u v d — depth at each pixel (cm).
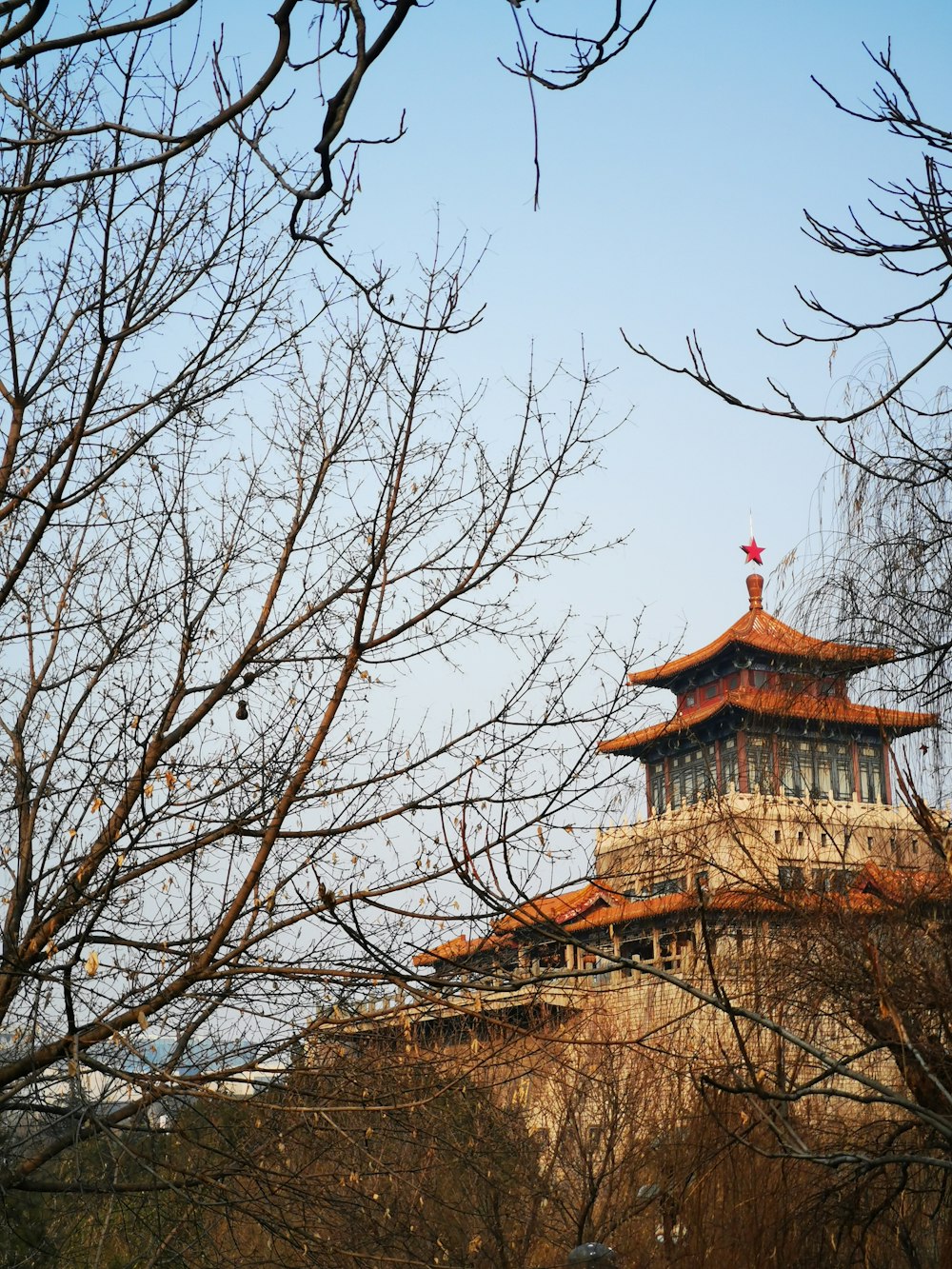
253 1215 866
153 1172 795
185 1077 797
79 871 832
